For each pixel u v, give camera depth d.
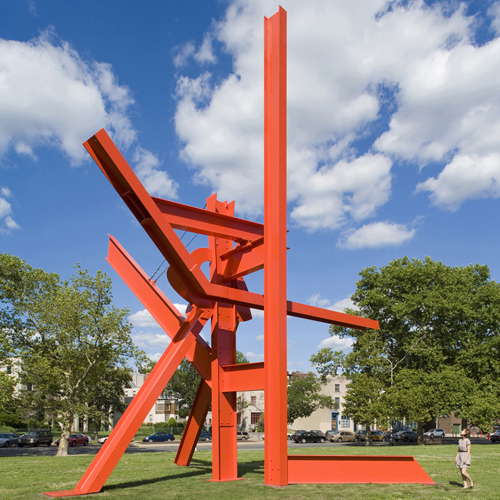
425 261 43.16
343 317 12.70
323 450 26.06
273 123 11.58
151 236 10.34
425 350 39.53
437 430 53.16
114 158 9.55
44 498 8.92
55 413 31.75
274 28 11.83
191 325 11.82
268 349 10.76
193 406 14.30
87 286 29.48
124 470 13.69
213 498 8.64
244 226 12.35
